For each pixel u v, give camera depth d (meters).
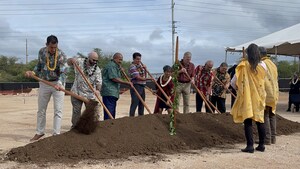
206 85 11.62
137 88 10.16
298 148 8.01
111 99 9.39
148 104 24.20
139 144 7.24
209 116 9.50
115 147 6.97
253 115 7.44
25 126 11.49
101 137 7.08
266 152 7.53
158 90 10.65
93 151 6.72
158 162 6.42
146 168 6.01
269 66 8.15
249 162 6.56
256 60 7.47
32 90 41.72
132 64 10.30
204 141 8.16
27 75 8.09
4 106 21.14
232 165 6.31
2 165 6.05
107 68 9.35
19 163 6.20
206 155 7.11
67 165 6.11
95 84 8.98
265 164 6.44
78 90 8.80
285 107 22.25
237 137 8.88
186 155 7.08
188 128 8.48
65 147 6.68
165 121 8.41
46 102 8.57
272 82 8.10
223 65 11.76
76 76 8.89
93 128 7.11
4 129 10.70
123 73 9.45
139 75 10.15
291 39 19.25
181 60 11.38
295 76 18.88
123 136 7.30
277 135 9.88
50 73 8.40
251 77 7.51
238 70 7.60
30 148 6.55
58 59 8.44
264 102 7.57
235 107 7.62
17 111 17.50
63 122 12.52
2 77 58.09
